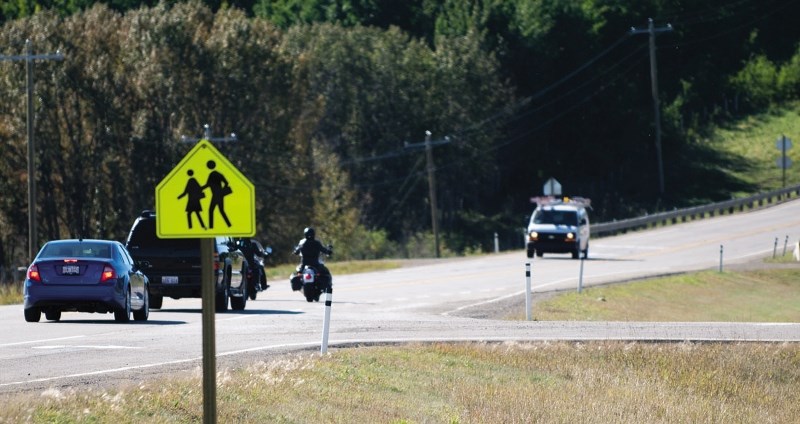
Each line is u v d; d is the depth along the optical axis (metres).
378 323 75.25
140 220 88.88
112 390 39.94
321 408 42.31
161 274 87.94
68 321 75.06
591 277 140.75
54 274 72.06
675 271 152.00
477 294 115.31
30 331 66.38
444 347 61.31
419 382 51.25
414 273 152.75
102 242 74.69
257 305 95.56
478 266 165.88
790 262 173.50
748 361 65.69
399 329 71.38
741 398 58.38
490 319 86.31
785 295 144.50
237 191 30.92
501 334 70.56
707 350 67.31
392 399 46.53
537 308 101.06
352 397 45.31
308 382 46.78
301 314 83.69
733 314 122.81
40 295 71.88
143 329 67.88
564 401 50.41
